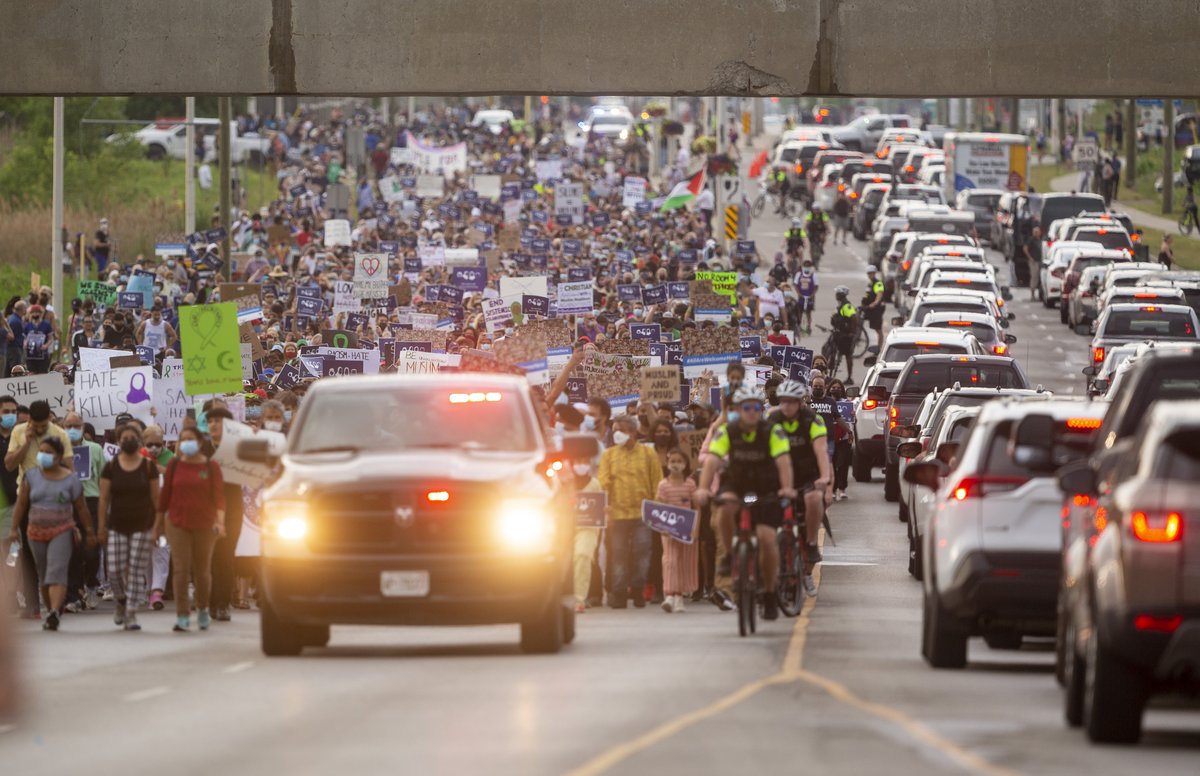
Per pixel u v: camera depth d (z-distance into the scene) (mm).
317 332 106562
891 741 32469
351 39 73875
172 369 78812
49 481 57312
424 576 45406
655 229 197500
